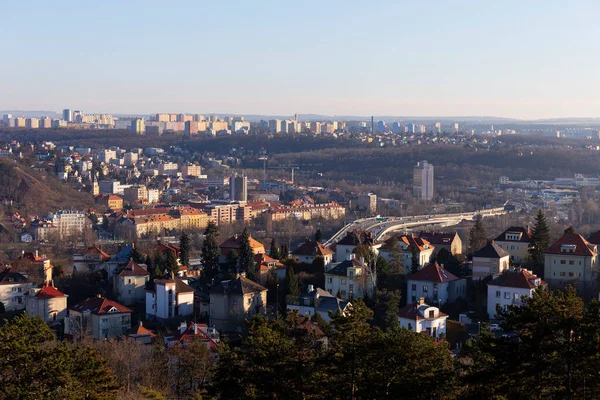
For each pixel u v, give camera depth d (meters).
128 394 144.62
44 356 111.50
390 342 113.62
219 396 133.25
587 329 105.00
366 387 114.12
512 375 108.88
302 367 115.38
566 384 106.19
